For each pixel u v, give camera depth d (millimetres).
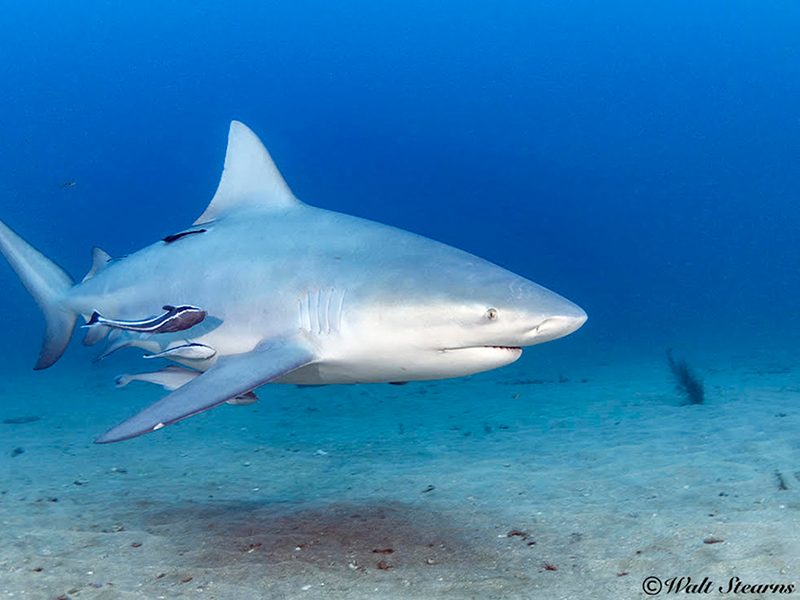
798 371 13273
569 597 3209
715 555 3582
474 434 8805
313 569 3725
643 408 9836
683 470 5766
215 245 4562
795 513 4176
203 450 8289
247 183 4848
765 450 6234
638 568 3539
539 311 3264
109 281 5121
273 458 7672
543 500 5199
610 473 5953
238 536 4434
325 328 3746
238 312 4148
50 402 13930
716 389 11242
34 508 5352
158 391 15141
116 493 5973
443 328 3410
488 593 3299
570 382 14773
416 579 3531
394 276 3652
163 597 3326
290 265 4059
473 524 4625
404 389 15102
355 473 6660
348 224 4309
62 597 3338
